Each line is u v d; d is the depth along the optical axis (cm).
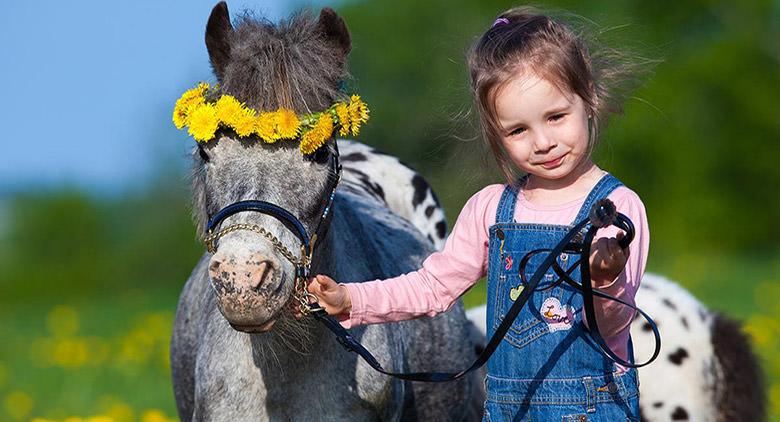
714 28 6069
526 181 668
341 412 705
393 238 853
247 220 602
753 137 5741
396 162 1038
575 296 627
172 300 3048
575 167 638
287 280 598
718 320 1032
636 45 1032
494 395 654
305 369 691
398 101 5031
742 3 5962
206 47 684
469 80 673
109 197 5825
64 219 5697
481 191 683
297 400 697
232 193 614
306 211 626
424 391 841
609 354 574
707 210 5594
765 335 1739
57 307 3161
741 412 1008
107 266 5572
